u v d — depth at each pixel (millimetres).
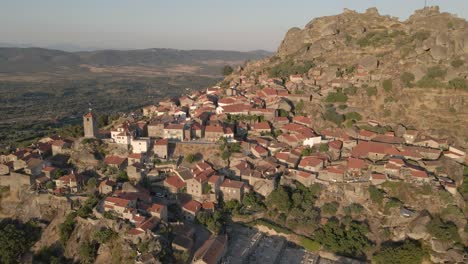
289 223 178375
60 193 184875
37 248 172750
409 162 193250
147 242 148750
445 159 193750
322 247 165625
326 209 180625
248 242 168250
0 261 165875
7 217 195250
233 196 187750
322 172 193125
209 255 147000
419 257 154875
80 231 167875
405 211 170375
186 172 196500
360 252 163750
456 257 153625
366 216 176625
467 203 173750
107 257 155125
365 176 189875
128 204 165000
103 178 197000
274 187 190750
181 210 180125
